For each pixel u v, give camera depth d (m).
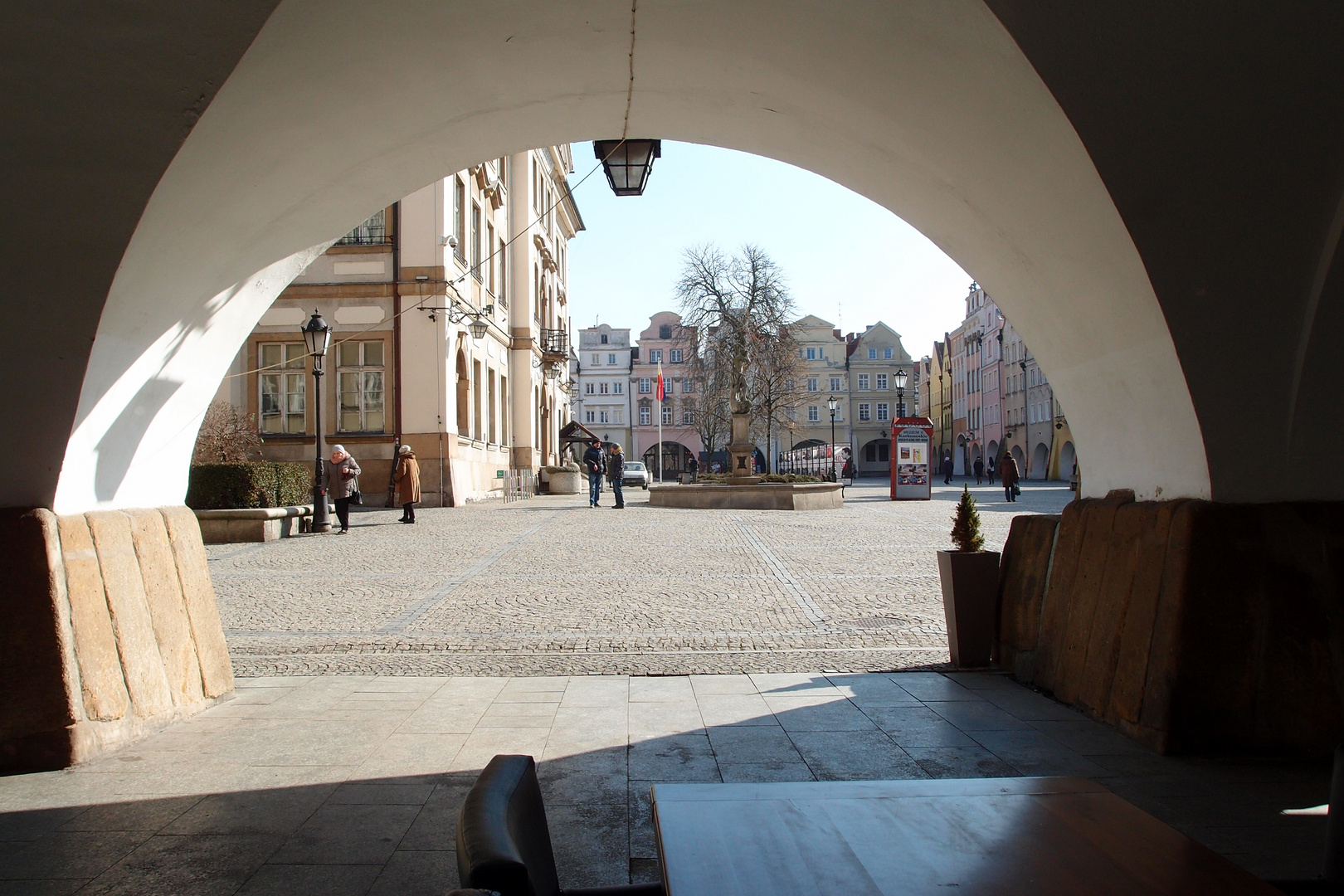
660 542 14.97
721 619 8.42
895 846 1.76
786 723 5.17
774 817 1.91
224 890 3.17
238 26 3.63
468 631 7.90
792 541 15.09
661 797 2.05
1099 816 1.93
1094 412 5.74
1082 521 5.70
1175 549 4.71
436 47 4.74
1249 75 3.92
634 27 4.87
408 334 24.33
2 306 4.23
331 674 6.44
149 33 3.59
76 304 4.29
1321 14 3.69
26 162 3.88
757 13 4.67
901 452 30.34
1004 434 71.25
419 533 16.55
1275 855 3.39
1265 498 4.79
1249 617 4.59
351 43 4.36
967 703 5.61
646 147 6.86
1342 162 4.17
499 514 21.64
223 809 3.93
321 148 5.10
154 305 4.84
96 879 3.25
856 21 4.43
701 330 44.25
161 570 5.33
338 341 24.30
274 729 5.12
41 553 4.46
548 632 7.86
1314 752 4.52
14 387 4.40
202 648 5.63
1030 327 6.04
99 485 5.04
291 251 5.97
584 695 5.83
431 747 4.77
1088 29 3.82
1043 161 4.57
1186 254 4.42
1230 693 4.55
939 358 94.38
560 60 5.21
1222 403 4.68
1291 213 4.32
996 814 1.94
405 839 3.60
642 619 8.43
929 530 17.03
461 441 26.05
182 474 5.98
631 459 94.38
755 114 5.96
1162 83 3.96
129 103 3.80
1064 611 5.72
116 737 4.74
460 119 5.65
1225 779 4.22
